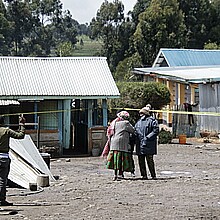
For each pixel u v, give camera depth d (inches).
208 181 898.1
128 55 3786.9
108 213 619.5
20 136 683.4
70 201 711.1
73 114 1670.8
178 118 1962.4
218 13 3801.7
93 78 1615.4
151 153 926.4
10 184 856.3
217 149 1578.5
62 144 1524.4
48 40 4608.8
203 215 603.8
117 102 2006.6
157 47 3447.3
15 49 4333.2
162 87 2039.9
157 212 621.6
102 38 4269.2
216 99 1870.1
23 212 631.8
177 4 3518.7
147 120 929.5
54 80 1578.5
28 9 4394.7
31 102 1553.9
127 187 834.2
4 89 1503.4
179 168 1152.2
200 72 2127.2
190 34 3725.4
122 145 925.2
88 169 1173.1
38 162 985.5
